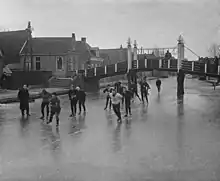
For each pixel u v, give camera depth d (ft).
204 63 119.96
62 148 39.22
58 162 33.45
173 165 31.94
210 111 72.64
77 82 141.79
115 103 58.80
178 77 123.44
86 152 37.22
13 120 60.44
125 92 65.87
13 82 140.56
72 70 176.45
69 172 30.30
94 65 214.48
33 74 145.18
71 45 178.19
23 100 65.05
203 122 57.52
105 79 218.18
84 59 193.67
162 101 96.32
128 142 42.01
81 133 48.19
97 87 152.66
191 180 27.81
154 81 261.03
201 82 232.94
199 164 32.14
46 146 40.27
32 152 37.47
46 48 174.40
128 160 33.83
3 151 38.01
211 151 37.06
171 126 53.62
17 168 31.65
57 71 172.14
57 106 55.06
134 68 140.56
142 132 48.60
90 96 117.91
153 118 62.44
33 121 59.26
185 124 55.47
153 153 36.45
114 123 56.90
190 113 69.51
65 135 46.75
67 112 72.23
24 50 173.99
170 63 131.44
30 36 163.32
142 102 93.04
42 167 31.89
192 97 110.42
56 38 183.62
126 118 62.64
